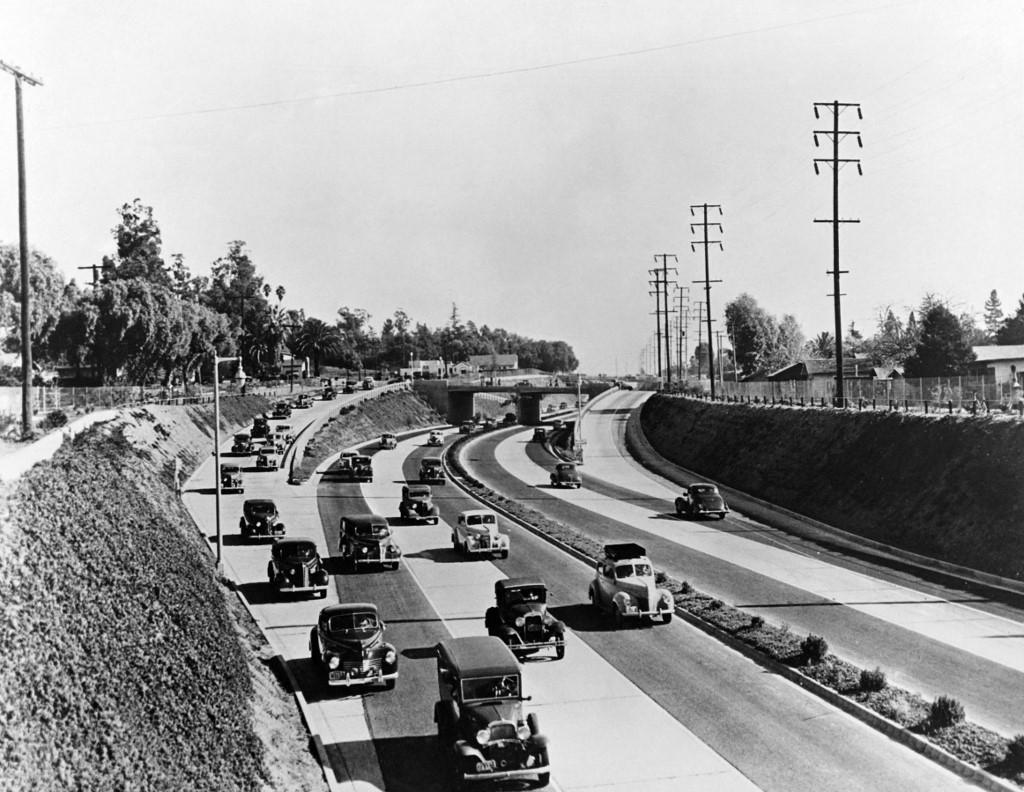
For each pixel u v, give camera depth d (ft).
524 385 440.86
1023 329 368.48
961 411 157.17
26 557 59.00
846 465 169.99
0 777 40.27
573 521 166.30
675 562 128.26
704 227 294.87
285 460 241.96
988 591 107.34
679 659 85.20
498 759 56.24
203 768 51.75
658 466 256.73
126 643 58.59
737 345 538.88
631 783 58.65
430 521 165.07
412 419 419.13
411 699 75.00
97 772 44.86
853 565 124.47
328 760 62.75
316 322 576.20
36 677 48.29
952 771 59.72
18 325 185.88
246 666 74.59
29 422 114.93
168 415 237.25
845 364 361.51
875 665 80.64
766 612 100.07
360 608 79.66
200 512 165.68
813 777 59.21
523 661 84.89
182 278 489.26
